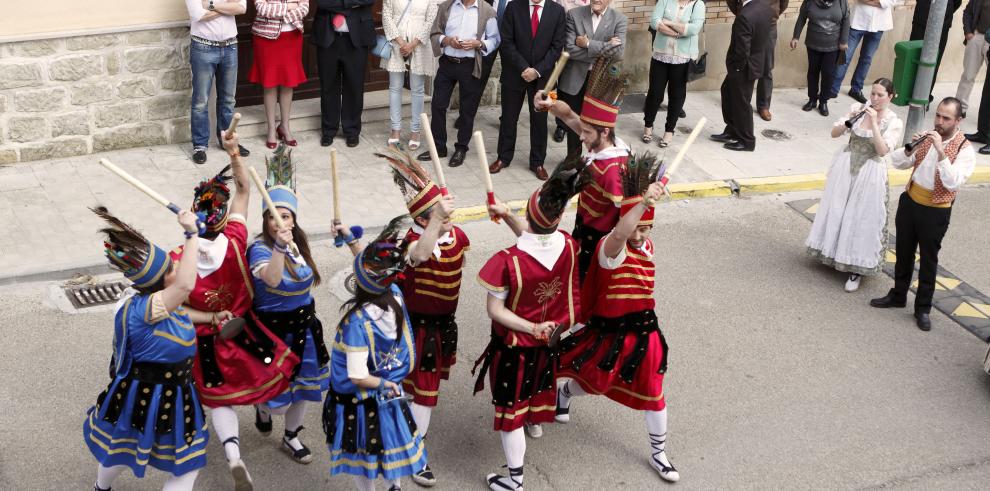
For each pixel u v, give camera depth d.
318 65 10.36
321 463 6.38
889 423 7.16
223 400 5.70
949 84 14.42
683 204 10.42
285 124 10.49
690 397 7.30
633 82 12.97
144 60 9.97
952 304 8.80
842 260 8.82
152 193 5.05
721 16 13.07
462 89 10.27
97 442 5.38
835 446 6.87
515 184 10.29
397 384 5.42
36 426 6.47
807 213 10.42
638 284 6.10
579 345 6.32
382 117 11.50
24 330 7.42
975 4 12.41
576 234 6.62
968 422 7.23
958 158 7.96
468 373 7.41
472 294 8.41
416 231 5.87
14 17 9.23
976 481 6.61
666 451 6.72
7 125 9.59
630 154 6.44
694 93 13.28
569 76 10.37
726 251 9.51
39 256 8.23
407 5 10.21
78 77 9.73
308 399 6.14
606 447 6.75
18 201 9.04
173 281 5.20
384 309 5.24
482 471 6.44
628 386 6.29
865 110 8.42
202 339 5.64
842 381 7.61
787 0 12.01
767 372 7.66
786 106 13.12
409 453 5.49
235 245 5.65
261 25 9.90
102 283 8.09
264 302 5.81
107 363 7.13
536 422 6.11
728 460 6.67
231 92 10.13
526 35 9.97
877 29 12.97
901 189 11.12
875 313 8.60
